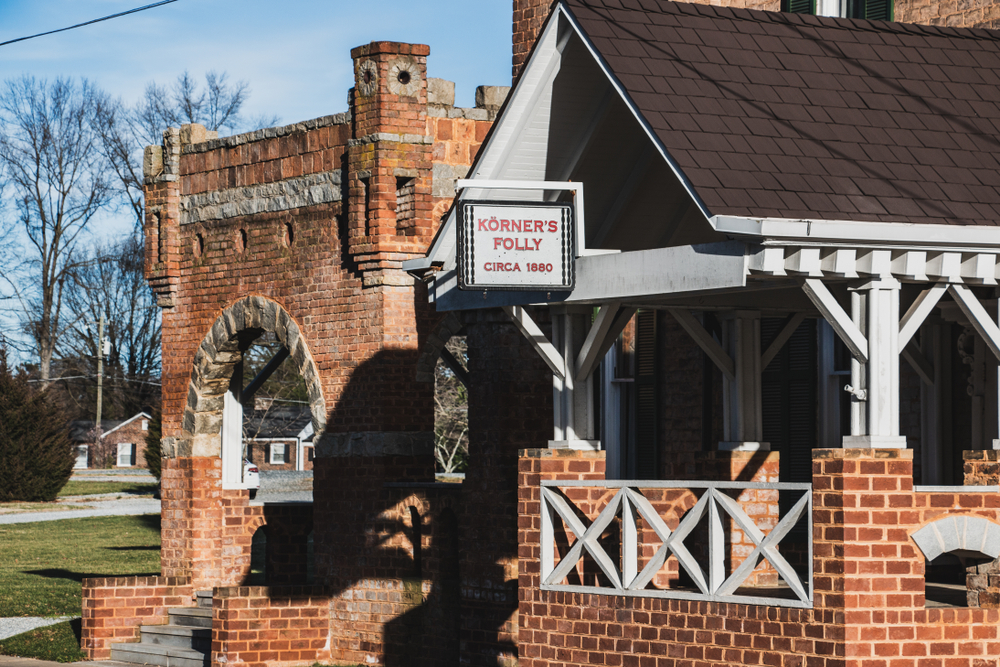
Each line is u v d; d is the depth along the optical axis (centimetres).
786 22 1339
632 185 1423
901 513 1113
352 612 2014
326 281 2081
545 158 1391
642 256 1220
